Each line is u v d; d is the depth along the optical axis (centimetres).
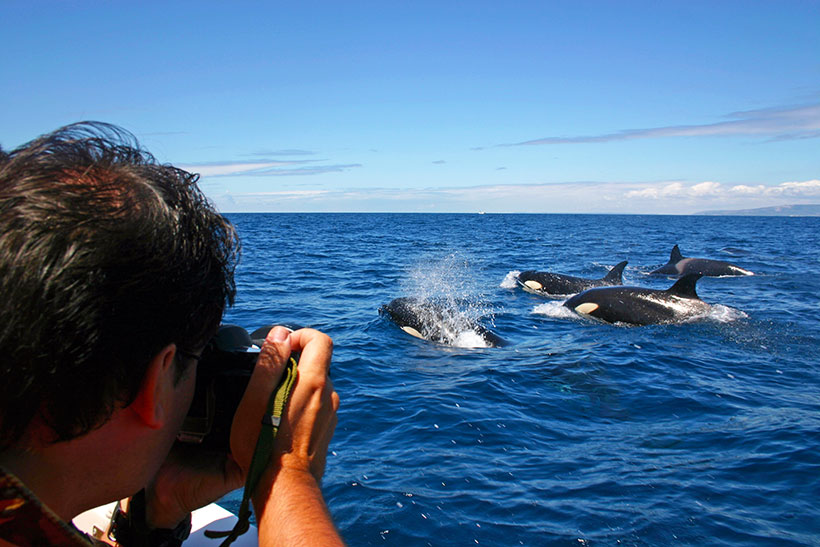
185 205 93
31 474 87
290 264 2312
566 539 378
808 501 435
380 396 664
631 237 4959
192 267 90
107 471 92
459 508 414
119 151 99
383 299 1418
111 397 84
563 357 869
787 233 6056
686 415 632
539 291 1585
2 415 79
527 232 5844
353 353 871
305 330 126
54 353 76
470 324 1016
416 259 2631
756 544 379
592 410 643
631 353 902
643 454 522
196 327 95
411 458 499
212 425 120
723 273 2066
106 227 79
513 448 529
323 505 107
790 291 1662
